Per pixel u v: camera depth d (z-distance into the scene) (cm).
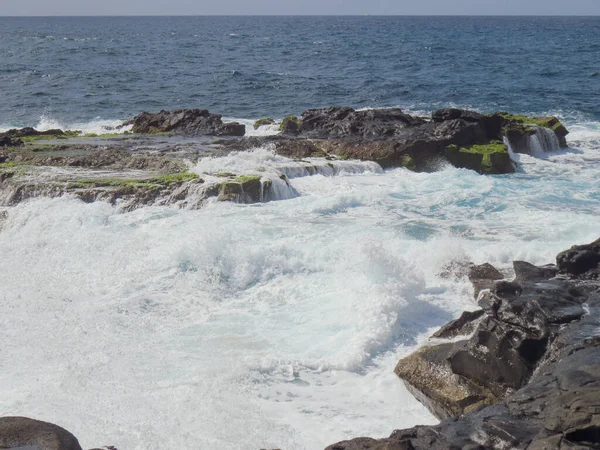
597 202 1798
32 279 1341
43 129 3250
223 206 1720
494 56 7550
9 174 1905
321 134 2538
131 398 916
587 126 3158
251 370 986
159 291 1264
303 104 4212
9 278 1349
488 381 934
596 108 3806
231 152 2156
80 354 1042
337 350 1037
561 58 7144
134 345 1070
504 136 2441
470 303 1177
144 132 2755
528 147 2481
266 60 7438
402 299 1143
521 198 1831
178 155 2128
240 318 1155
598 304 976
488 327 965
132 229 1555
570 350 860
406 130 2420
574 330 909
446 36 12706
